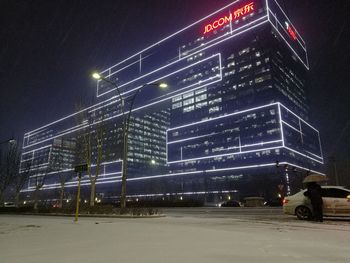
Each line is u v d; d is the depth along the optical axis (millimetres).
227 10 166875
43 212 28297
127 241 7945
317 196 14070
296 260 5621
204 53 171875
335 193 14742
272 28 151125
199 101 165250
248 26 156125
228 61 158000
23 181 51344
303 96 173250
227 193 126750
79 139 31234
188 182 143625
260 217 18469
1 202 50469
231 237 8672
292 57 169250
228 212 27688
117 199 142875
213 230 10586
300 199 15430
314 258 5812
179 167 162125
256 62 147625
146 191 142375
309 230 10805
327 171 80312
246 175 124188
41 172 66188
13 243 7715
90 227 11953
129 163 174500
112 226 12375
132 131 182500
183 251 6461
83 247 7023
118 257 5859
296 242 7746
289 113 146000
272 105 136875
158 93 191750
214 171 146750
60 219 18609
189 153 160500
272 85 139000
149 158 187000
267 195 107188
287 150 133500
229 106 151625
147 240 8109
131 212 21266
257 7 156250
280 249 6715
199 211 31172
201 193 137125
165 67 194250
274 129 133750
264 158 133500
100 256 5961
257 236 8906
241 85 149500
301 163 148250
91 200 27359
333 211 14469
